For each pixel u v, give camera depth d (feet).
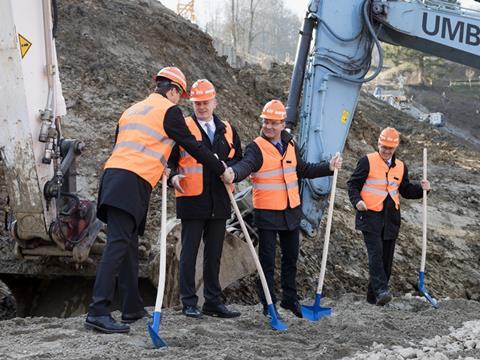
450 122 153.89
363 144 67.05
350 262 39.52
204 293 21.34
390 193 25.49
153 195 36.42
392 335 20.95
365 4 29.01
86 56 48.78
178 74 19.16
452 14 29.78
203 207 20.47
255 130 55.67
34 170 23.17
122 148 18.15
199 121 20.90
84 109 43.27
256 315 22.26
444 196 62.08
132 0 61.11
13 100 22.50
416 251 46.03
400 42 30.42
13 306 30.04
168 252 26.58
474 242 52.54
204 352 16.57
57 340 17.40
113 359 15.52
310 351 18.04
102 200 17.67
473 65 30.53
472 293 44.83
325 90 29.09
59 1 53.21
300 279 35.60
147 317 20.29
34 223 23.98
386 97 135.74
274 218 21.03
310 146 28.99
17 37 22.17
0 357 15.64
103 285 17.69
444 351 18.90
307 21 29.53
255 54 173.17
